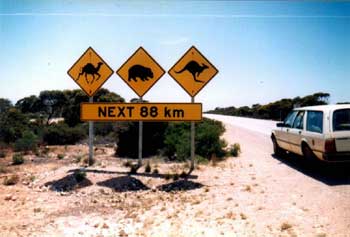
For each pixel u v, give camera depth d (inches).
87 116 438.0
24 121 907.4
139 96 434.0
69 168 415.5
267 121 1518.2
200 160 474.6
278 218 238.5
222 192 314.2
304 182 335.0
